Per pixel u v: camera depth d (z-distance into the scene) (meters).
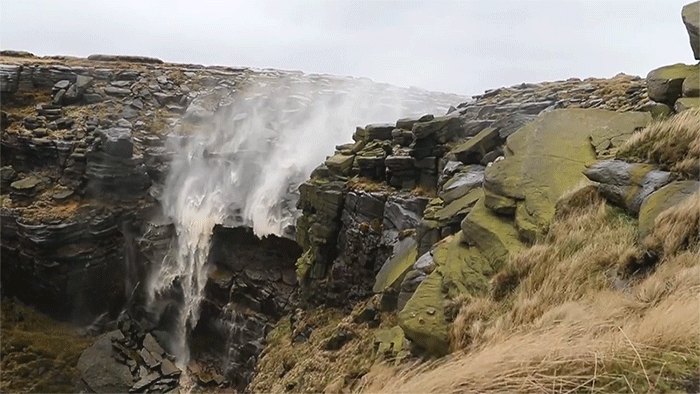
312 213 21.95
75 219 29.52
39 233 28.30
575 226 7.13
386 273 14.57
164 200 33.41
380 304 13.63
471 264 8.03
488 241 8.19
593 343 4.17
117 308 32.19
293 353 17.53
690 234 5.50
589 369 3.85
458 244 9.03
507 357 4.43
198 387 28.97
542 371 4.02
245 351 28.70
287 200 29.67
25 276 29.91
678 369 3.57
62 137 32.22
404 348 8.41
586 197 7.64
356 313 15.45
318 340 16.86
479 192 11.72
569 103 17.50
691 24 8.98
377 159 19.58
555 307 5.61
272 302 28.86
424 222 12.51
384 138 21.31
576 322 4.90
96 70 39.00
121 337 29.78
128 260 32.53
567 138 9.52
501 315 6.45
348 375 9.81
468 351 6.17
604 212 7.11
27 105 35.69
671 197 6.16
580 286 5.96
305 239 22.50
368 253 17.89
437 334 7.05
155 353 29.98
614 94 16.73
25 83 36.00
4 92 35.03
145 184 32.75
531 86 24.20
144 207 32.56
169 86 40.38
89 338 29.88
